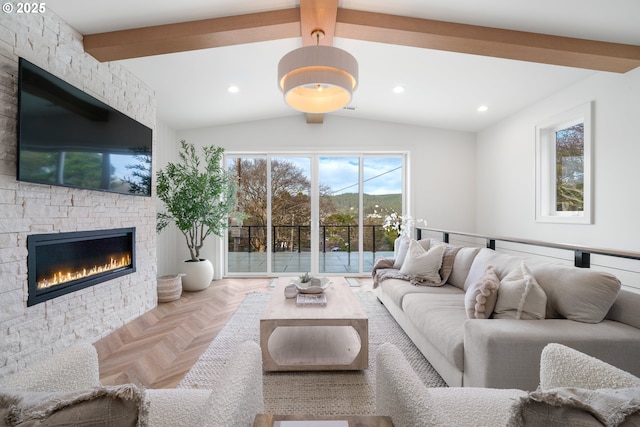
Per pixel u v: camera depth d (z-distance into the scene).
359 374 2.00
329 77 1.76
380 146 5.02
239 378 0.84
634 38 2.39
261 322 1.98
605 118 2.88
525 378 1.42
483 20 2.39
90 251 2.53
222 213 4.29
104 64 2.71
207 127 4.94
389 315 3.12
